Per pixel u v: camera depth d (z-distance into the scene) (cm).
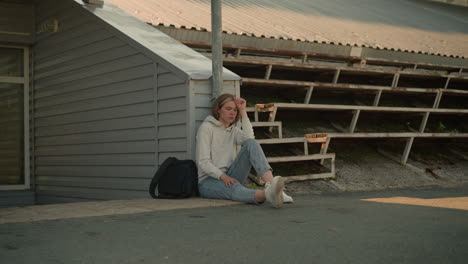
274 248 226
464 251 217
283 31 922
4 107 794
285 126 778
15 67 798
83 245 235
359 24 1216
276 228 280
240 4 1117
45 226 291
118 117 595
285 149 725
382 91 849
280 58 930
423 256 208
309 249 223
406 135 776
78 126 676
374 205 391
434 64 1032
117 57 594
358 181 672
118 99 595
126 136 582
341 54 943
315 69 845
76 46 676
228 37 802
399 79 1007
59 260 205
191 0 1027
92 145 648
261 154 407
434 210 356
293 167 684
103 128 625
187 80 478
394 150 840
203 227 285
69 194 703
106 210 369
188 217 327
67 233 267
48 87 747
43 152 763
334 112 839
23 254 216
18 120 799
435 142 923
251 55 895
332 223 297
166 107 513
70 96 693
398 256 208
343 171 702
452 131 928
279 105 681
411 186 678
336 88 799
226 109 431
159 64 521
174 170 454
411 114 879
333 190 620
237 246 231
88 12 645
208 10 959
